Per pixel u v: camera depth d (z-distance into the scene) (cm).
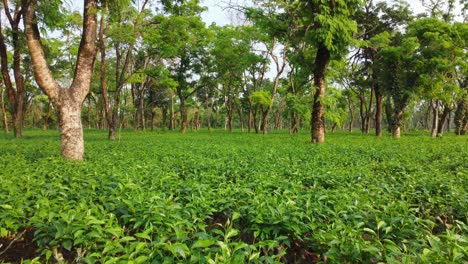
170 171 741
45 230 376
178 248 295
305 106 2167
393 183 639
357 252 318
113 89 3869
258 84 4331
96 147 1487
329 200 471
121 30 2000
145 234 328
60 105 997
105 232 371
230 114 5041
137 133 3659
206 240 303
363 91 4194
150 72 2473
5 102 4509
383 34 2783
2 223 406
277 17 1966
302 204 452
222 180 662
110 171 676
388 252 321
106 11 1084
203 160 916
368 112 4234
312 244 377
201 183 599
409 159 997
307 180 663
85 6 1033
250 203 461
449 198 508
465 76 3269
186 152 1211
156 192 505
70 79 3547
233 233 335
